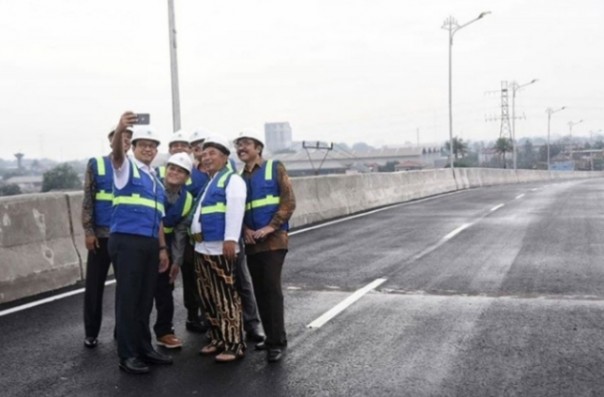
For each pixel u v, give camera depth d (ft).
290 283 29.94
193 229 19.84
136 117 18.06
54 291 29.60
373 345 20.38
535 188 111.45
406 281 29.78
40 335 22.44
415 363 18.58
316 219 57.47
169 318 21.06
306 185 57.52
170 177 20.81
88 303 21.08
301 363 18.88
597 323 22.16
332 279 30.71
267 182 19.75
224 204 19.45
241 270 21.71
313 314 24.32
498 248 38.63
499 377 17.30
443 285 28.71
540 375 17.38
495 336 20.94
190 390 17.02
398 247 40.34
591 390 16.28
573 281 28.76
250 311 21.99
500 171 154.10
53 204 31.60
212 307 19.86
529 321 22.58
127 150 19.98
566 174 256.52
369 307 25.16
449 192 103.35
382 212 65.62
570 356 18.85
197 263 19.92
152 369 18.80
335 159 216.95
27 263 29.09
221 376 18.06
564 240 41.27
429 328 22.08
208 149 19.75
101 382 17.79
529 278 29.60
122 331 18.63
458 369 17.99
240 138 20.08
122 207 18.84
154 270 19.25
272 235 19.62
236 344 19.56
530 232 45.75
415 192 89.15
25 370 18.81
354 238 45.34
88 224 21.08
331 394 16.44
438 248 39.40
